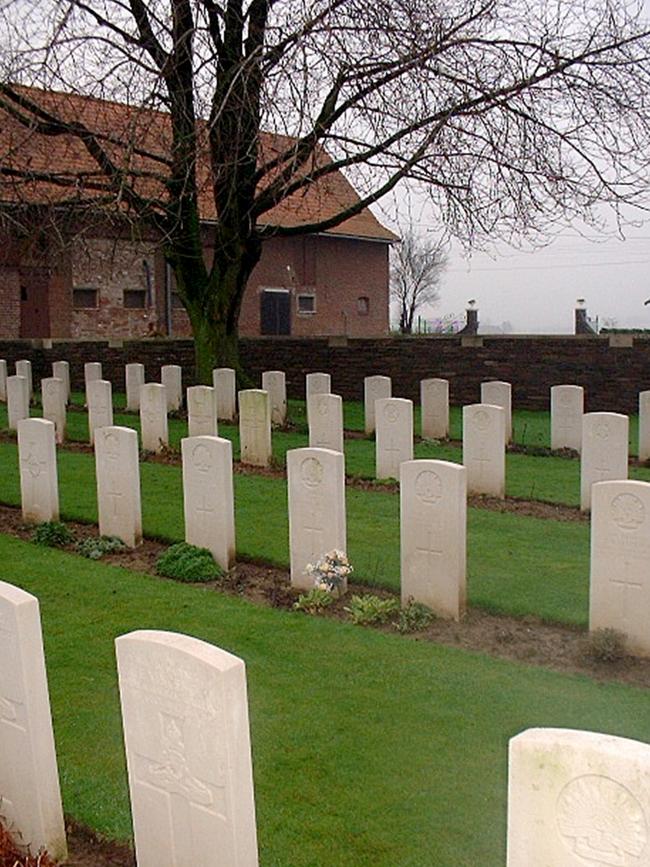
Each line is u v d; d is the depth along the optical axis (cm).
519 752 257
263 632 641
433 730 491
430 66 1302
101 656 602
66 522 979
